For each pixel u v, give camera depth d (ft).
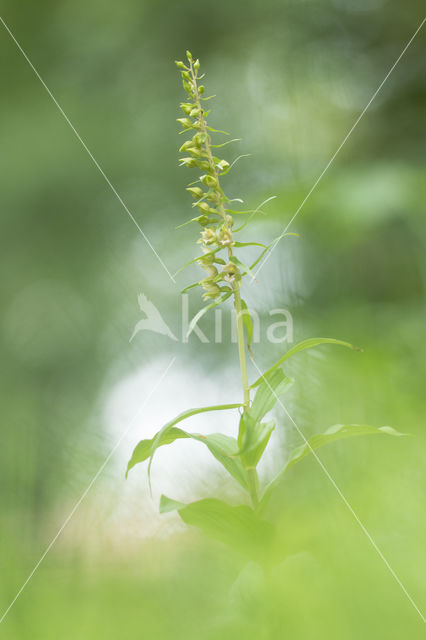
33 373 13.15
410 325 9.53
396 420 6.20
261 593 3.39
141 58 15.12
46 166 14.24
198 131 4.98
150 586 3.65
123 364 12.07
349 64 13.64
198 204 4.89
